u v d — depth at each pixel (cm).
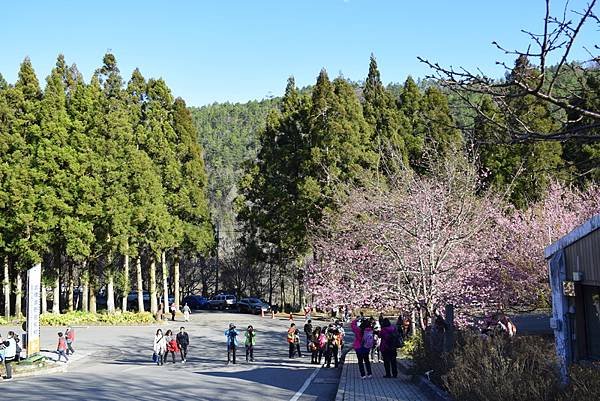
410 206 1998
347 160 4038
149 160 4112
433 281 1833
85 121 3975
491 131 524
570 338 1065
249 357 2506
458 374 1091
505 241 2177
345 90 4303
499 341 1178
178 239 4319
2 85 4281
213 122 14725
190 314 4719
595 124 449
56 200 3703
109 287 4228
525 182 3148
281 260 4681
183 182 4619
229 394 1477
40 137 3794
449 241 1886
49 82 3903
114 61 4394
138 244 4247
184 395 1462
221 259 6128
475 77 466
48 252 4097
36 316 2383
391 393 1354
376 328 2212
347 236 2502
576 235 1020
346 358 2356
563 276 1081
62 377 1930
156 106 4497
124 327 3725
